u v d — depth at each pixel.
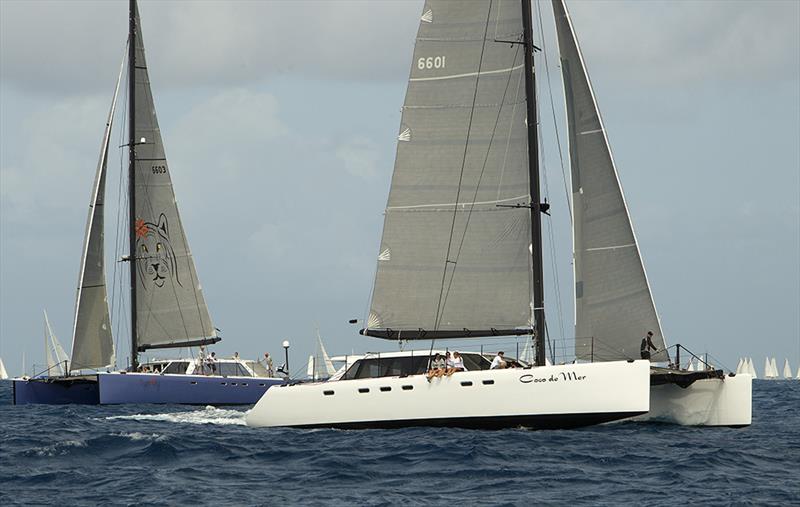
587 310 56.91
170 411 75.00
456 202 58.28
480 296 58.00
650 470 45.34
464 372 54.41
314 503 39.41
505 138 57.88
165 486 42.50
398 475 44.56
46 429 59.88
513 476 44.19
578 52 57.56
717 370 56.88
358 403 55.81
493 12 58.09
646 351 55.47
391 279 58.72
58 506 39.22
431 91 58.59
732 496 40.47
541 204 57.59
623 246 56.38
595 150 56.94
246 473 45.22
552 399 53.47
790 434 57.00
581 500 39.94
